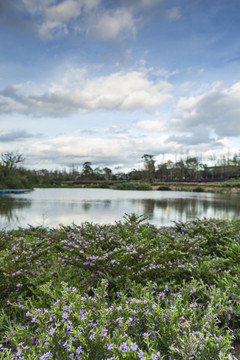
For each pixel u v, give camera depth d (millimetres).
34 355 1346
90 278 2736
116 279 2607
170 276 2938
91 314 1731
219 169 70188
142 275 2842
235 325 2188
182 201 17078
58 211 10875
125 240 3596
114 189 42406
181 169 77125
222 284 2607
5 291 2426
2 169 36688
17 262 2779
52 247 3521
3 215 9562
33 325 1941
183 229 4988
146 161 78375
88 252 3139
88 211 10906
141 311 1831
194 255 3590
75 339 1491
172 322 1701
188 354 1311
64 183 68625
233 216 9633
